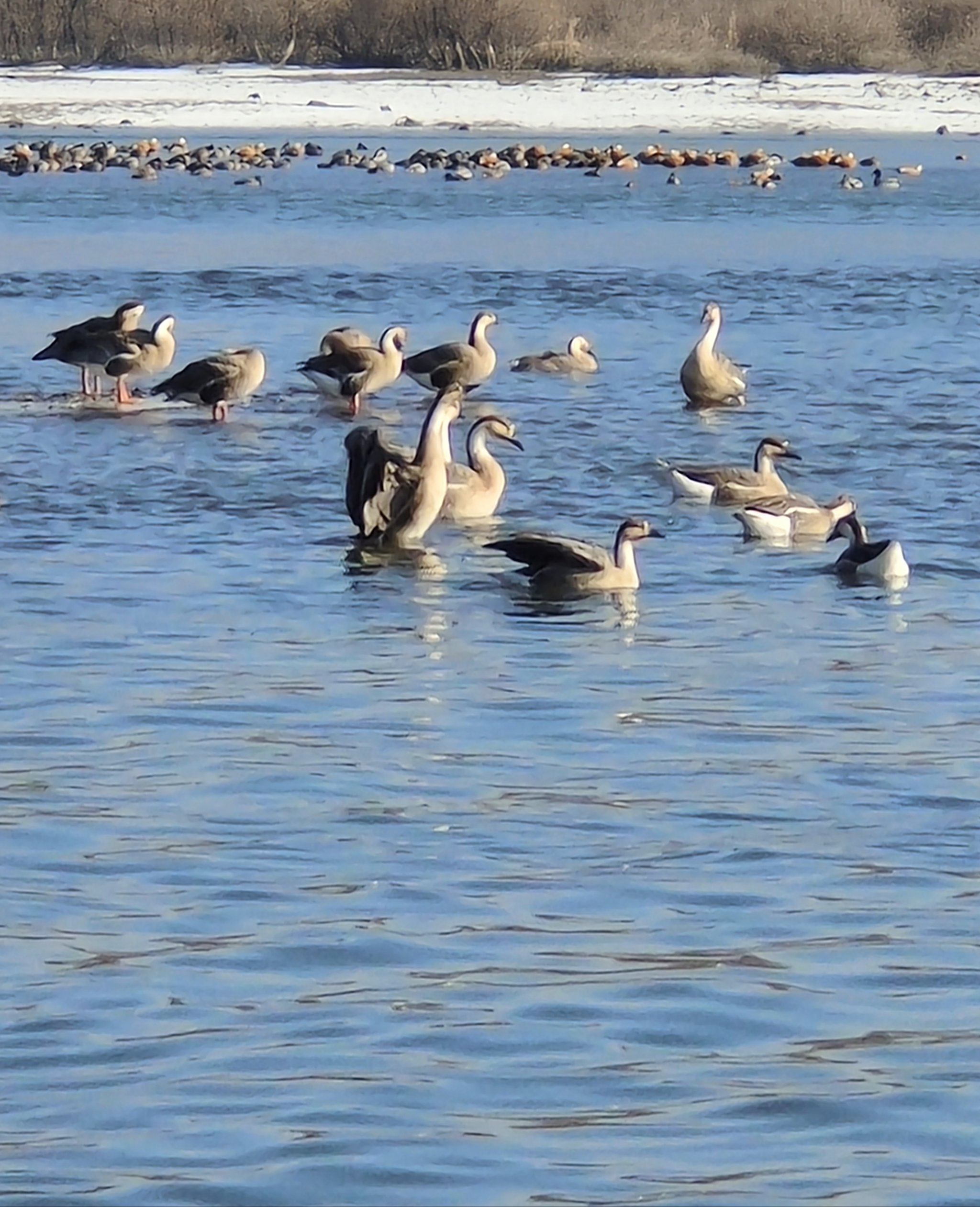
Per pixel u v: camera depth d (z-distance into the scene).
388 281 44.00
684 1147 9.23
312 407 30.39
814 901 12.15
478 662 17.41
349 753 14.95
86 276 44.12
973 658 17.62
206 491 24.25
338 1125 9.38
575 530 22.58
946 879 12.52
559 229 54.47
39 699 16.20
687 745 15.19
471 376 30.75
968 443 27.33
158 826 13.39
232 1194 8.83
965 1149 9.24
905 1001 10.76
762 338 36.66
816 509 22.31
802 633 18.44
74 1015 10.52
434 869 12.64
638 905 12.07
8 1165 9.04
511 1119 9.48
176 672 16.98
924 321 38.28
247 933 11.61
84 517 22.84
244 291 42.34
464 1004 10.68
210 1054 10.10
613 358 34.78
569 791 14.14
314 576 20.38
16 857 12.82
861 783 14.38
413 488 21.56
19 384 31.86
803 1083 9.83
